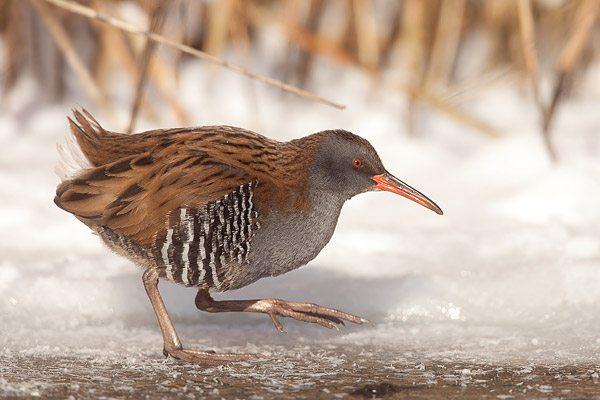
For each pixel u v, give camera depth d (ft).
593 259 34.30
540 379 25.20
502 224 39.60
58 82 52.19
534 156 46.78
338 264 35.04
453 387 24.59
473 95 52.95
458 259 35.45
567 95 55.47
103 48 51.39
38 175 43.93
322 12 52.90
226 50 55.36
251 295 32.63
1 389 24.06
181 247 27.25
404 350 28.09
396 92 54.70
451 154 49.73
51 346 28.02
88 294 31.58
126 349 28.14
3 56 53.83
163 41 32.53
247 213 27.61
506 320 30.94
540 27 54.19
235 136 28.66
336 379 25.29
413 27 51.98
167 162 27.45
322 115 53.11
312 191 28.63
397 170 46.96
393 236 37.88
